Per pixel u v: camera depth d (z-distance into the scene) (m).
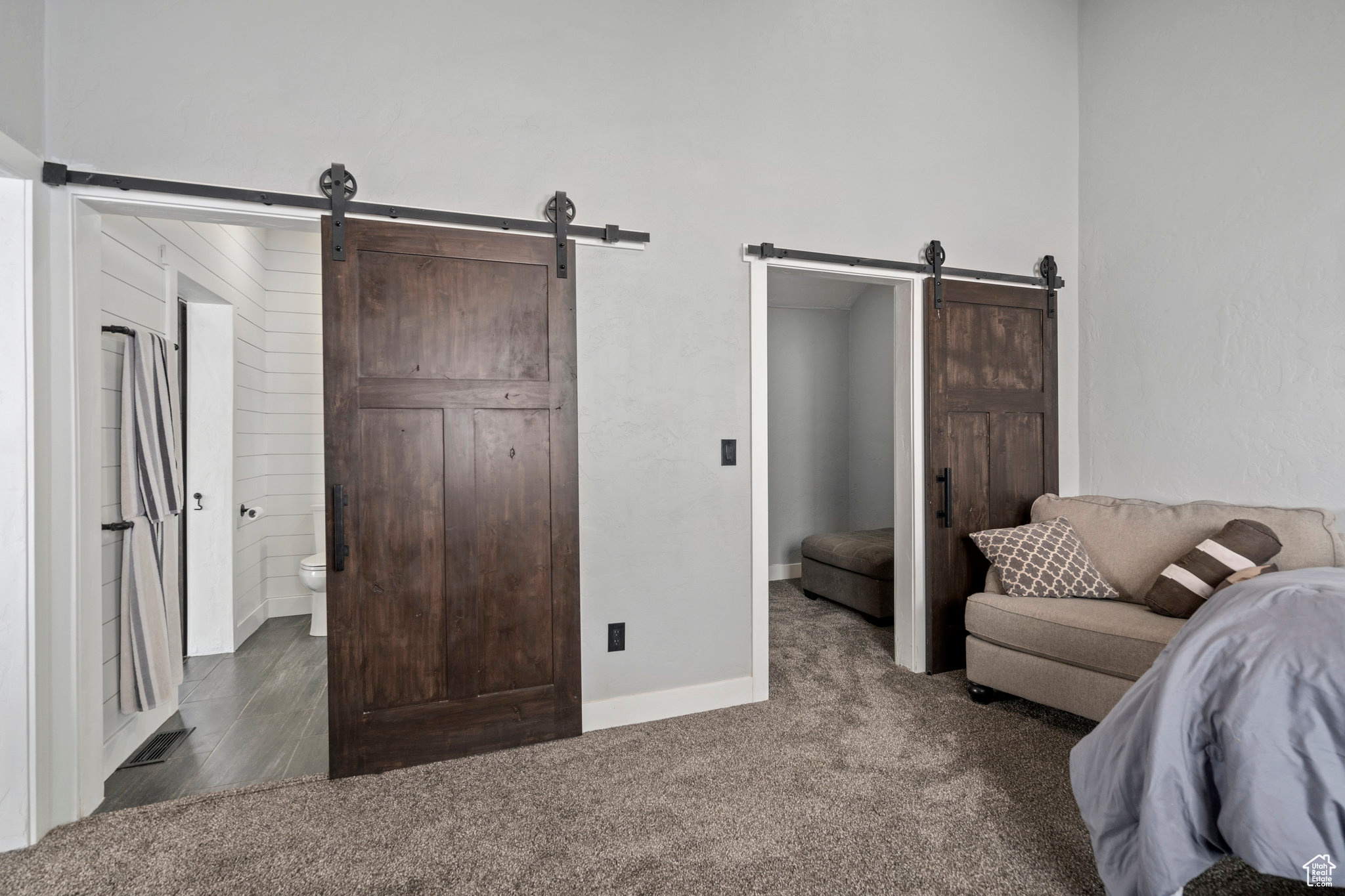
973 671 2.88
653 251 2.71
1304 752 1.26
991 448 3.33
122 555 2.44
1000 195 3.46
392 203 2.34
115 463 2.43
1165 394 3.28
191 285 3.25
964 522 3.26
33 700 1.88
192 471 3.63
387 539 2.31
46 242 1.94
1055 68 3.62
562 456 2.54
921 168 3.25
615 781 2.21
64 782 1.99
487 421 2.44
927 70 3.27
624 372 2.67
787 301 5.36
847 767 2.30
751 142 2.89
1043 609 2.65
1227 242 3.03
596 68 2.62
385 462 2.30
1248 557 2.44
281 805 2.09
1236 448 3.01
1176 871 1.34
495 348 2.45
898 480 3.37
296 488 4.55
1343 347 2.66
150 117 2.06
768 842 1.86
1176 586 2.49
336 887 1.70
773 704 2.87
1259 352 2.92
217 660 3.57
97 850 1.86
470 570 2.41
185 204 2.09
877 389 5.37
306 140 2.23
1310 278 2.76
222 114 2.14
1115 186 3.50
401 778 2.26
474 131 2.44
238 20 2.16
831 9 3.05
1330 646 1.32
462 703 2.41
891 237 3.18
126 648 2.39
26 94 1.88
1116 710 1.64
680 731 2.61
